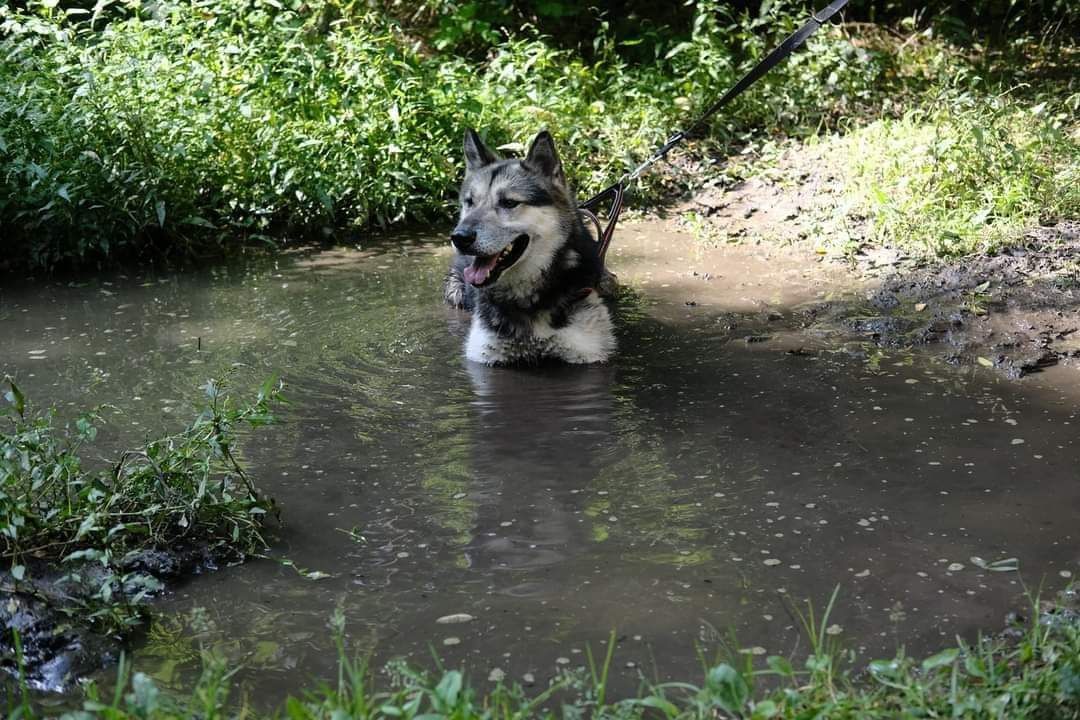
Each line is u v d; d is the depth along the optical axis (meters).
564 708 2.52
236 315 4.45
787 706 2.48
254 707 2.75
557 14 6.98
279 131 5.44
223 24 6.02
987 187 4.98
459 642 2.93
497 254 3.98
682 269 4.79
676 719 2.51
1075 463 3.38
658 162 5.75
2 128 4.98
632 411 3.71
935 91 5.86
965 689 2.60
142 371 4.00
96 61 5.45
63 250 5.02
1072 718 2.49
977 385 3.78
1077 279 4.36
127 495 3.21
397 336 4.25
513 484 3.39
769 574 3.07
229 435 3.60
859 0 7.26
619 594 3.03
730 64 6.22
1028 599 2.99
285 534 3.23
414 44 7.12
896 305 4.33
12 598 2.96
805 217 5.17
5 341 4.24
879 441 3.51
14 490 3.16
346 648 2.93
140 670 2.89
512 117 5.88
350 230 5.45
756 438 3.55
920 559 3.10
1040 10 7.27
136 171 5.05
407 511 3.30
